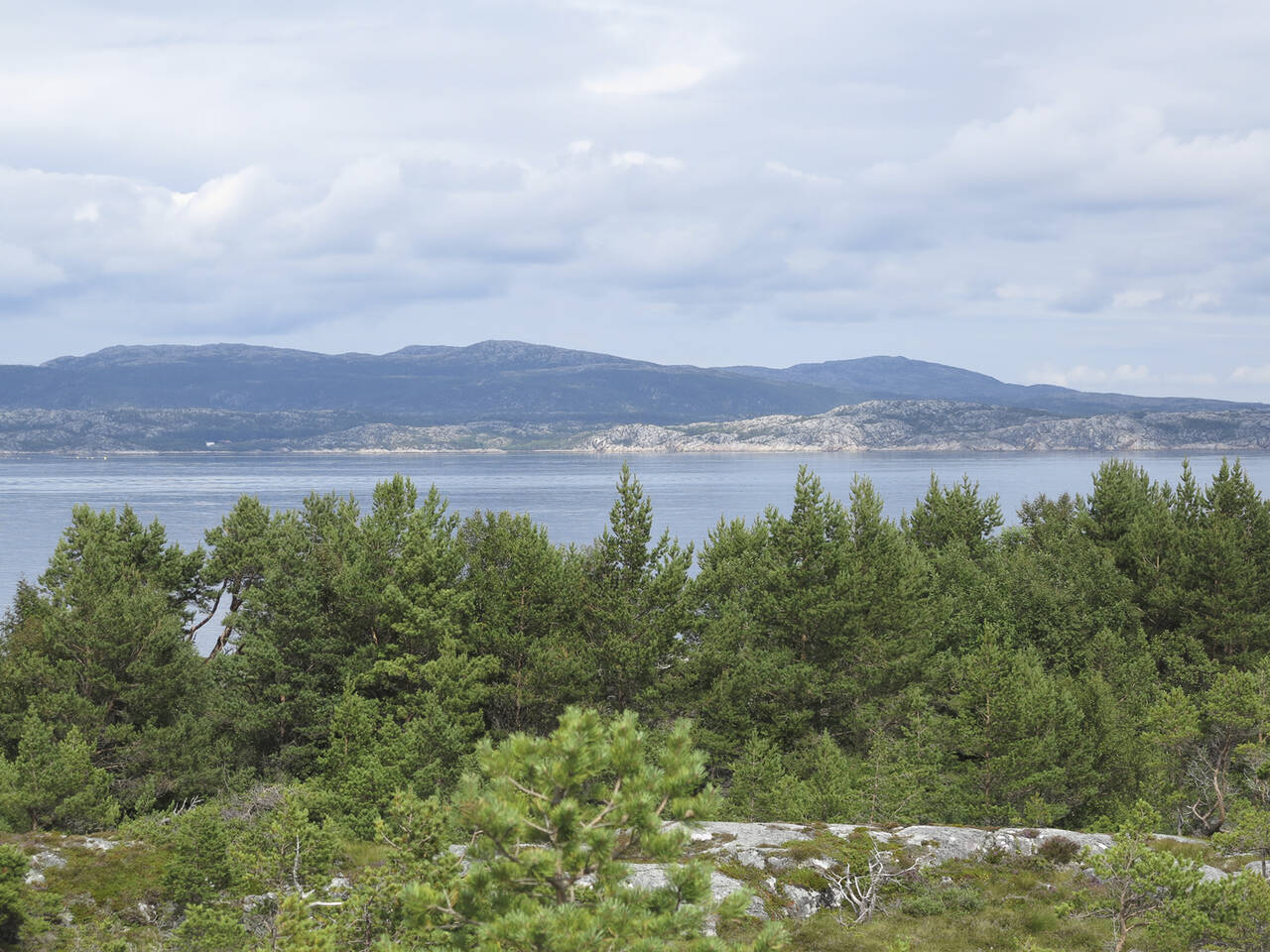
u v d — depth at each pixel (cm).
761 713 4753
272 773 4469
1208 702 3844
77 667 4184
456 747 3988
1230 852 2677
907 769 3688
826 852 2605
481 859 1188
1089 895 2147
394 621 4678
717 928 2219
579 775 1177
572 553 5141
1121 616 5284
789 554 5003
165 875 2298
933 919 2331
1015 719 3834
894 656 4809
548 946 1056
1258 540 5694
